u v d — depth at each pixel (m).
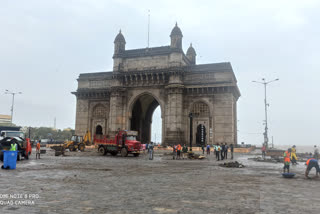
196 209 8.47
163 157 37.03
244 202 9.52
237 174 18.14
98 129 66.81
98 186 12.41
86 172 17.70
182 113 56.62
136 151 38.00
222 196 10.52
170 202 9.39
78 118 66.00
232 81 53.75
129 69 62.06
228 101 54.28
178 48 57.78
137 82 60.75
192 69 57.97
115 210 8.23
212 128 54.56
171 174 17.45
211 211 8.25
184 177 16.08
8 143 26.44
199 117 56.22
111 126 60.19
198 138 60.44
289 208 8.77
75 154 40.34
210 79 56.25
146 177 15.84
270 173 19.28
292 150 30.00
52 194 10.41
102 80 65.31
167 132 55.88
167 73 57.84
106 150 40.19
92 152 46.56
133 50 63.06
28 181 13.46
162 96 58.53
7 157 18.86
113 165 23.38
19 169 18.81
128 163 25.95
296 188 12.75
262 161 32.31
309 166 17.36
